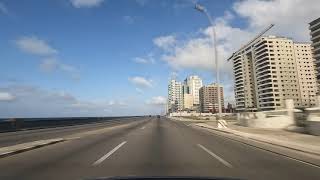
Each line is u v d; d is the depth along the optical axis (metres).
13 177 10.59
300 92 141.62
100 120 96.75
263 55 140.25
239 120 54.66
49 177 10.58
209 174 11.01
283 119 41.75
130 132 36.66
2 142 24.80
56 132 39.28
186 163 13.52
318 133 28.72
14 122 45.44
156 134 32.91
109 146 20.81
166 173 11.17
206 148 19.56
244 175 10.88
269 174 11.11
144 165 12.98
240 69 154.38
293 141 23.59
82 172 11.47
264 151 18.09
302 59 144.75
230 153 17.08
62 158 15.24
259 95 143.00
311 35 124.75
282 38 142.00
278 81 137.88
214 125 56.59
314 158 15.27
